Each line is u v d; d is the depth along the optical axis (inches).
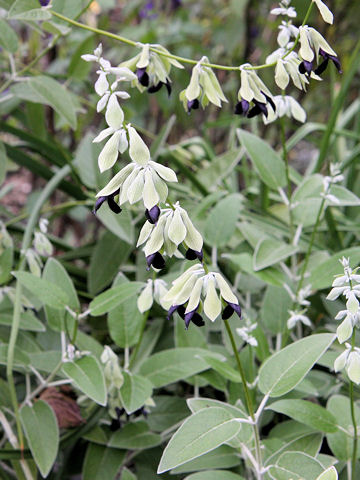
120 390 30.3
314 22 55.1
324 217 37.3
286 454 27.8
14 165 40.9
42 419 30.6
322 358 31.0
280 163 34.2
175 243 25.3
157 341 35.8
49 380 31.4
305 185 33.7
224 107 59.1
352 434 29.1
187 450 26.5
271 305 33.6
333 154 44.1
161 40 52.2
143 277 37.0
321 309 36.2
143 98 51.5
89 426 32.0
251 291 35.7
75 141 53.7
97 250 37.3
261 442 30.1
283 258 32.7
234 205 35.8
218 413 27.2
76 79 40.2
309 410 29.3
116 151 25.5
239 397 31.8
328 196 31.8
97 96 41.3
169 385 35.5
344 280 26.2
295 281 34.6
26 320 32.8
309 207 34.4
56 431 30.4
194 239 25.5
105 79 25.6
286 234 37.9
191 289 25.6
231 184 43.9
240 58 57.0
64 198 50.8
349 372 26.3
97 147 38.2
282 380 27.5
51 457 29.9
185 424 26.9
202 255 25.5
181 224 25.3
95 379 29.5
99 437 31.8
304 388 30.8
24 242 34.3
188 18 59.4
